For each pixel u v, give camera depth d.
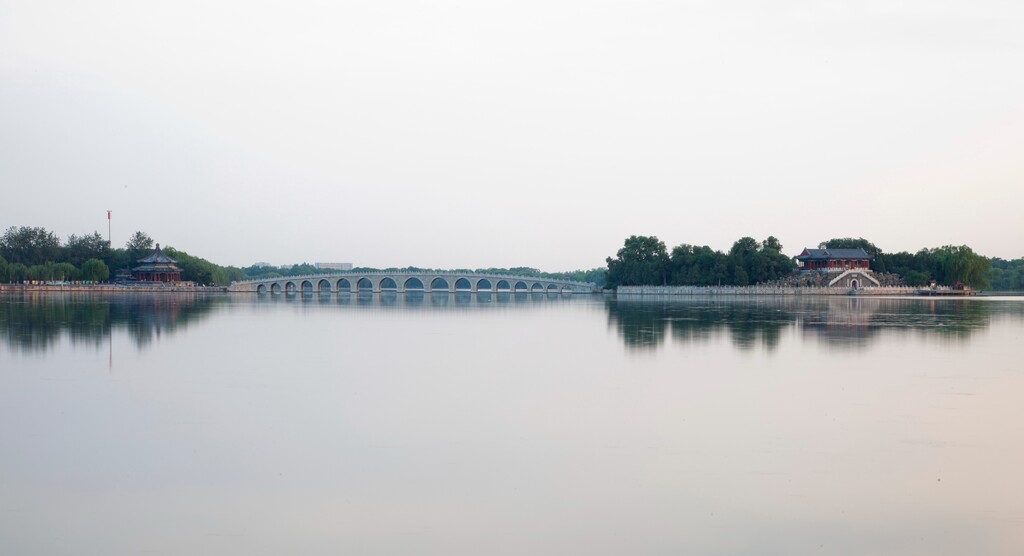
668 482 36.12
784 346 87.56
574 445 42.31
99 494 34.66
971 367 69.88
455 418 48.78
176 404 52.62
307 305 199.62
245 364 72.06
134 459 39.59
